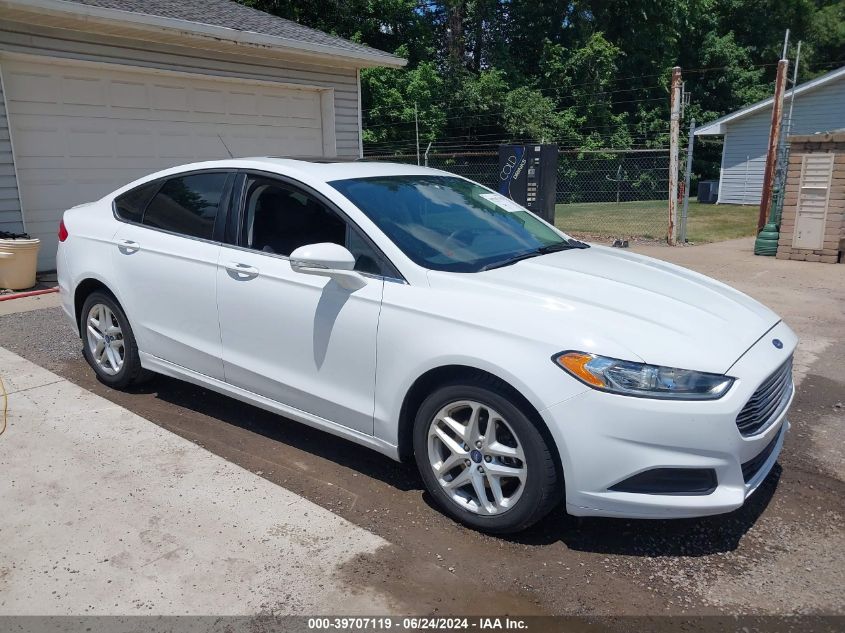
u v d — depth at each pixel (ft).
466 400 9.46
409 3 85.76
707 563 9.14
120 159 30.04
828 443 12.97
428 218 11.73
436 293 9.86
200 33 29.19
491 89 90.27
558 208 78.33
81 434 12.87
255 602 8.25
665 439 8.41
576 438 8.57
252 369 11.98
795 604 8.31
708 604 8.30
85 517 10.03
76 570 8.84
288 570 8.85
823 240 33.30
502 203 13.92
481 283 9.86
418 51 90.38
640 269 11.75
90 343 15.25
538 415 8.89
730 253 37.40
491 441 9.39
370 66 38.06
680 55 113.29
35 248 25.26
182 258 12.84
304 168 12.11
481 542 9.55
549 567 9.00
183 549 9.27
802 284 27.81
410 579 8.71
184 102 31.83
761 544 9.59
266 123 35.60
